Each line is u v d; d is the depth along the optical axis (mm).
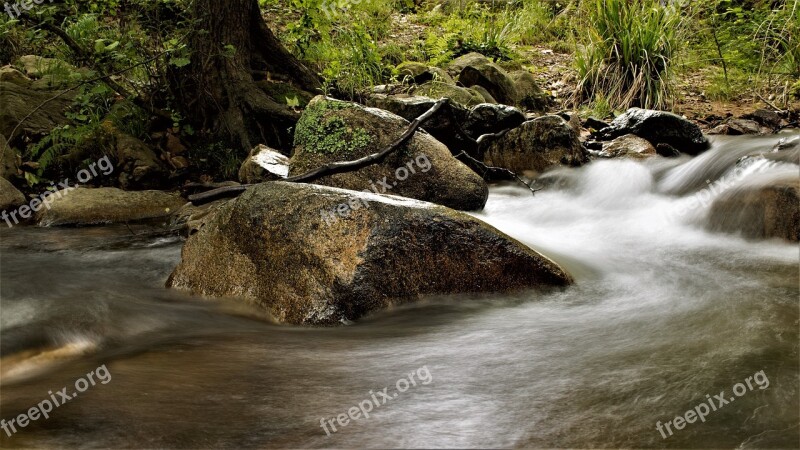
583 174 6727
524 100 9297
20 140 6883
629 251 4965
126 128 7066
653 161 7023
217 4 7090
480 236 3758
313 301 3518
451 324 3445
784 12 9664
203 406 2469
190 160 7109
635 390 2590
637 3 9375
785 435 2232
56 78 7051
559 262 4414
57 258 4898
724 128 7883
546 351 3045
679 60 9656
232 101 7168
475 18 12266
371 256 3580
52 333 3109
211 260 3898
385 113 5879
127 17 7512
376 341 3213
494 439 2254
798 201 4727
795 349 2938
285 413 2424
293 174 5734
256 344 3166
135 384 2648
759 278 4109
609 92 9211
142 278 4426
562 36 12008
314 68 8781
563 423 2352
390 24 11570
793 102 8727
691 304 3684
